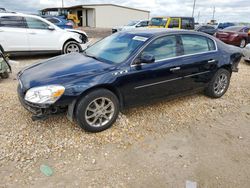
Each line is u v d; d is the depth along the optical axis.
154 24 14.13
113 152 2.82
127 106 3.42
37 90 2.77
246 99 4.77
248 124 3.69
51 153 2.74
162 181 2.38
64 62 3.47
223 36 12.90
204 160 2.74
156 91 3.61
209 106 4.27
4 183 2.28
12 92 4.57
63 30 8.50
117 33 4.16
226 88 4.74
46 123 3.35
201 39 4.17
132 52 3.32
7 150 2.75
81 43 8.91
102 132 3.21
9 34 7.29
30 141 2.93
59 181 2.33
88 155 2.75
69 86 2.81
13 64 7.27
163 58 3.58
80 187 2.27
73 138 3.04
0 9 11.27
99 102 3.12
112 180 2.37
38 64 3.57
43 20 7.99
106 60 3.44
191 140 3.16
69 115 2.97
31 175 2.40
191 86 4.10
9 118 3.47
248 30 13.01
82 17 42.41
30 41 7.71
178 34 3.81
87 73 3.00
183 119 3.74
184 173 2.51
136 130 3.33
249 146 3.07
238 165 2.67
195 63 3.95
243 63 9.02
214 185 2.36
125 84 3.21
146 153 2.83
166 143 3.06
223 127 3.56
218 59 4.33
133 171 2.51
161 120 3.66
